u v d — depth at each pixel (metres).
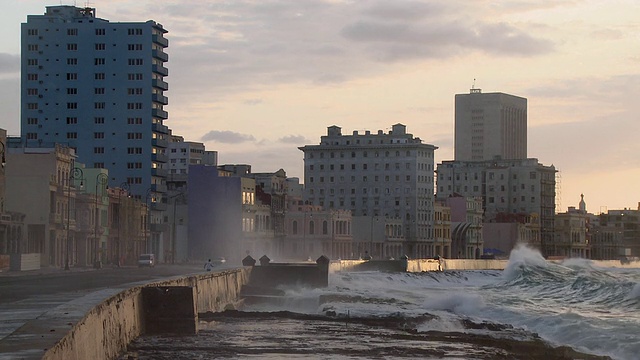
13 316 44.34
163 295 67.06
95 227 169.50
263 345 64.94
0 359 29.72
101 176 186.12
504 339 75.25
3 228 140.00
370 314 93.75
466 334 78.19
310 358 59.19
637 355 69.81
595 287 147.00
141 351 57.69
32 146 196.12
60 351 33.75
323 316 89.75
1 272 119.38
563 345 73.50
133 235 199.00
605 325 86.19
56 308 46.28
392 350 65.62
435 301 112.56
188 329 67.19
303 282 136.62
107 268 147.12
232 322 82.69
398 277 179.88
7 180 154.62
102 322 48.81
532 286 170.00
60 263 161.38
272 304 113.00
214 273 100.56
